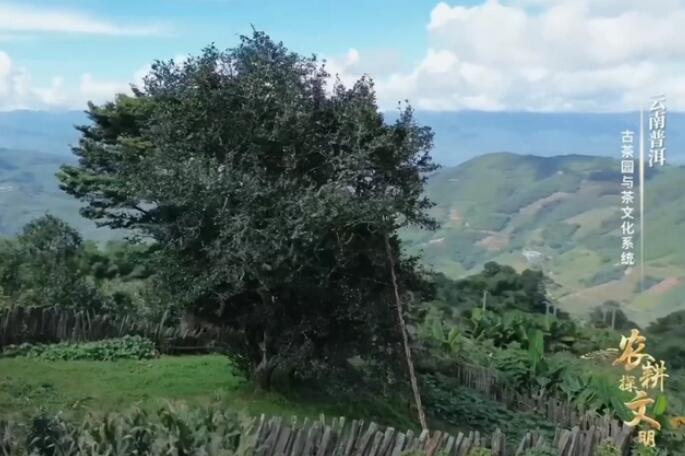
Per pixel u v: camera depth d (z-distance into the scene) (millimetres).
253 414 11898
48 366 14617
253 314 12344
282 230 11117
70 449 6969
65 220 22766
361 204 11273
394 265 12453
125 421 7359
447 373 17547
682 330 17562
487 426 14734
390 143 11617
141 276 21125
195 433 7273
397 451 8906
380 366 12609
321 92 12273
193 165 11461
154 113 12734
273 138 11766
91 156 21281
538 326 22594
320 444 8750
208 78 12102
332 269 12047
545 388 16844
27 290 18891
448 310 24156
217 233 11875
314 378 13414
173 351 17828
